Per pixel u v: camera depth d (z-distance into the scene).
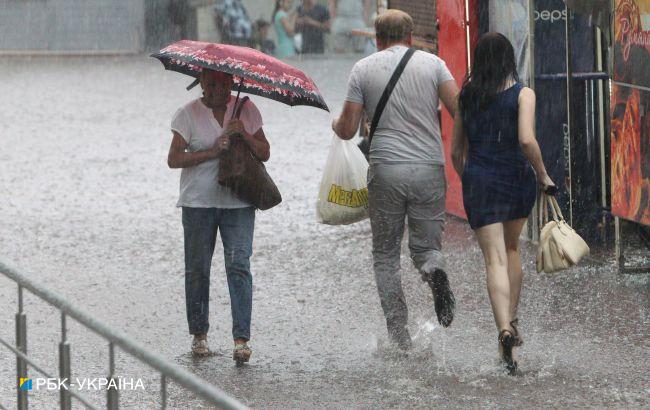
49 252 22.39
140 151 35.16
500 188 14.52
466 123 14.70
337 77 55.16
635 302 17.56
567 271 19.59
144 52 71.75
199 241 15.34
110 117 42.97
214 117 15.29
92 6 72.31
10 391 13.85
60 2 72.25
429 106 15.10
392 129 15.08
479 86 14.47
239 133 15.01
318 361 15.31
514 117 14.34
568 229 14.73
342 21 64.44
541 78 21.19
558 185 21.56
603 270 19.62
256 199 15.08
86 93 50.69
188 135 15.20
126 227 24.59
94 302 18.70
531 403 13.35
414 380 14.29
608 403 13.30
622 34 18.56
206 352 15.66
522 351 15.29
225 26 64.88
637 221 18.48
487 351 15.38
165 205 27.00
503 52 14.42
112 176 30.94
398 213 15.27
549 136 21.44
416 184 15.05
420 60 15.12
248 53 15.11
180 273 20.64
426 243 15.34
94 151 35.25
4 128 40.34
